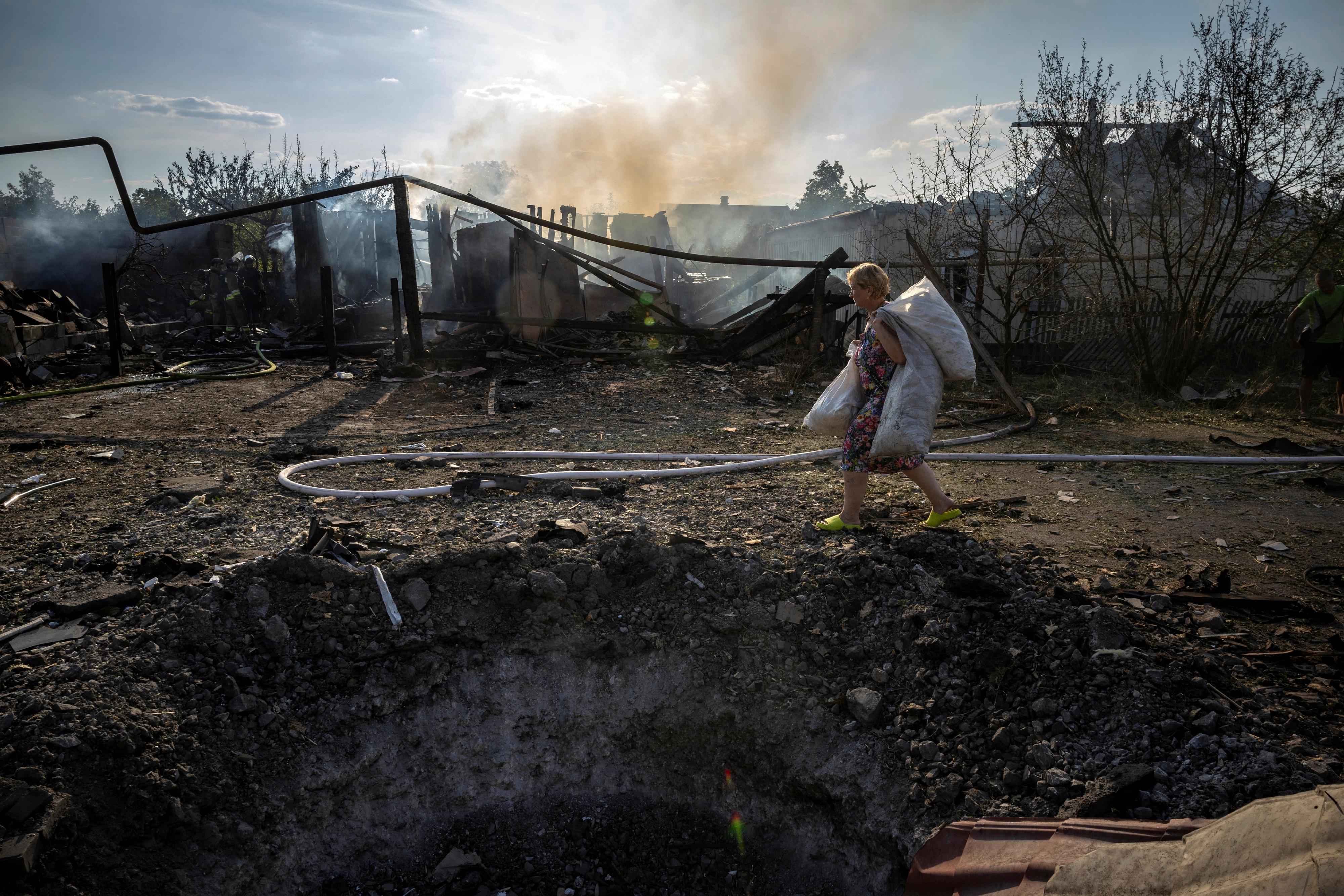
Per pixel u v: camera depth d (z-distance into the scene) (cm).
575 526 409
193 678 307
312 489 496
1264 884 142
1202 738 271
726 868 327
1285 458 637
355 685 327
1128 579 396
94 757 265
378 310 1631
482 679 346
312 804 302
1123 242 1109
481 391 940
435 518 448
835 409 434
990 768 285
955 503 446
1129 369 1134
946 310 399
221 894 268
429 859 325
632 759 353
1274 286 1349
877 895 288
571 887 321
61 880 238
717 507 485
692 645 356
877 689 331
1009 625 339
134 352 1231
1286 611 362
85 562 377
